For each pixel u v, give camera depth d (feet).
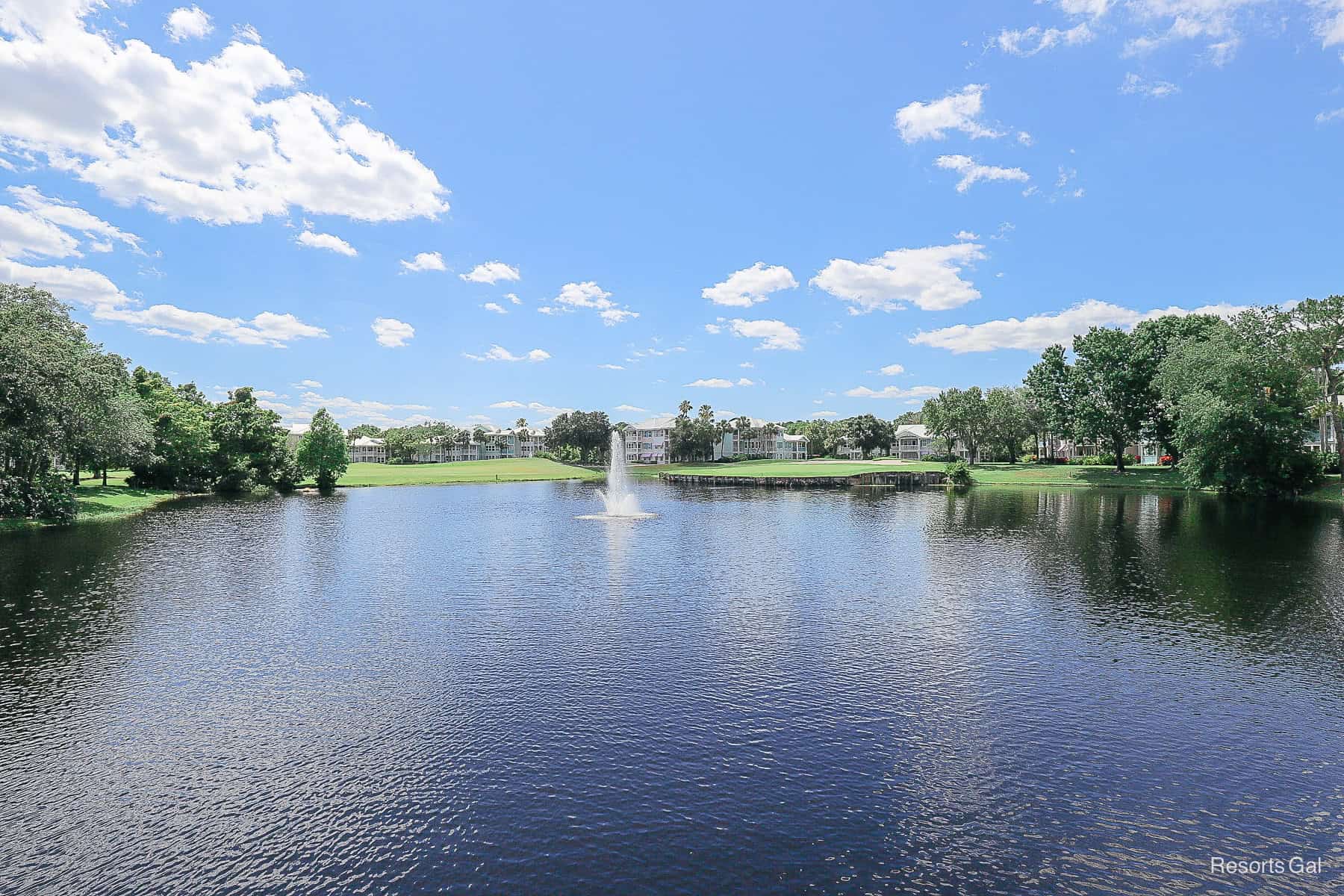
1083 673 60.59
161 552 129.49
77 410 175.63
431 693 55.93
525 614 81.61
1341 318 207.21
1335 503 204.33
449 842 35.65
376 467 522.47
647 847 35.19
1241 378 217.97
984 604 85.97
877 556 125.39
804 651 66.90
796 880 32.63
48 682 58.59
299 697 55.26
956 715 51.44
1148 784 41.60
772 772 42.91
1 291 185.06
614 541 146.82
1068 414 348.79
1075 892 31.89
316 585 98.99
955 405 446.60
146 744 46.75
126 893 31.91
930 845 35.40
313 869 33.58
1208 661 63.57
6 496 160.25
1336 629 73.41
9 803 39.52
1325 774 42.73
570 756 44.98
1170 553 122.42
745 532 163.43
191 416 288.51
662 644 69.10
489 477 436.35
